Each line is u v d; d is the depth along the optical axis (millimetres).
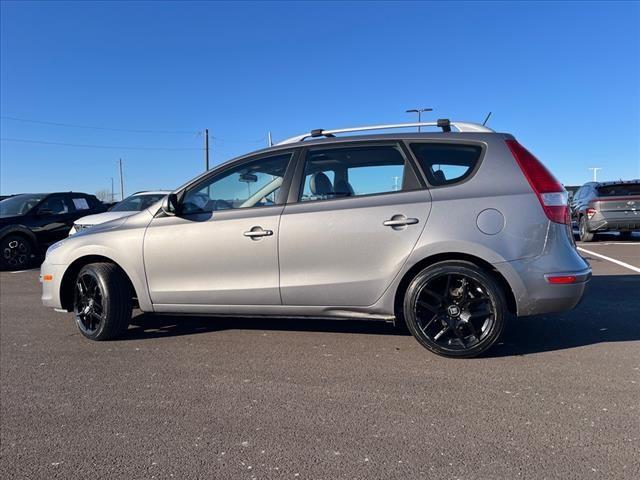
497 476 2537
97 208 12719
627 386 3574
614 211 12547
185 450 2863
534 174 4008
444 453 2766
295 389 3674
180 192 4727
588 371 3857
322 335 4949
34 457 2832
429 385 3674
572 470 2572
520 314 3967
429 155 4215
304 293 4309
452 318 4066
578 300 3994
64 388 3805
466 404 3352
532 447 2803
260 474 2609
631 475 2520
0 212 11531
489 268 4023
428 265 4113
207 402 3494
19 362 4414
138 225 4777
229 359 4344
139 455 2822
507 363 4059
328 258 4234
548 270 3900
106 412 3377
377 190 4254
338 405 3389
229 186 4625
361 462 2697
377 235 4117
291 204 4395
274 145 4672
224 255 4473
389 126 4539
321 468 2650
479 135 4191
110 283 4785
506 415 3184
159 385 3816
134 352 4598
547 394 3469
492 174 4047
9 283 9109
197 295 4578
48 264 5055
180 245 4586
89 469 2701
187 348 4672
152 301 4715
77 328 5492
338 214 4223
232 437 2998
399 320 4566
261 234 4359
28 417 3332
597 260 9781
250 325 5371
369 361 4191
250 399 3523
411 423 3111
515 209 3930
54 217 11609
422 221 4031
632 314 5508
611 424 3037
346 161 4371
